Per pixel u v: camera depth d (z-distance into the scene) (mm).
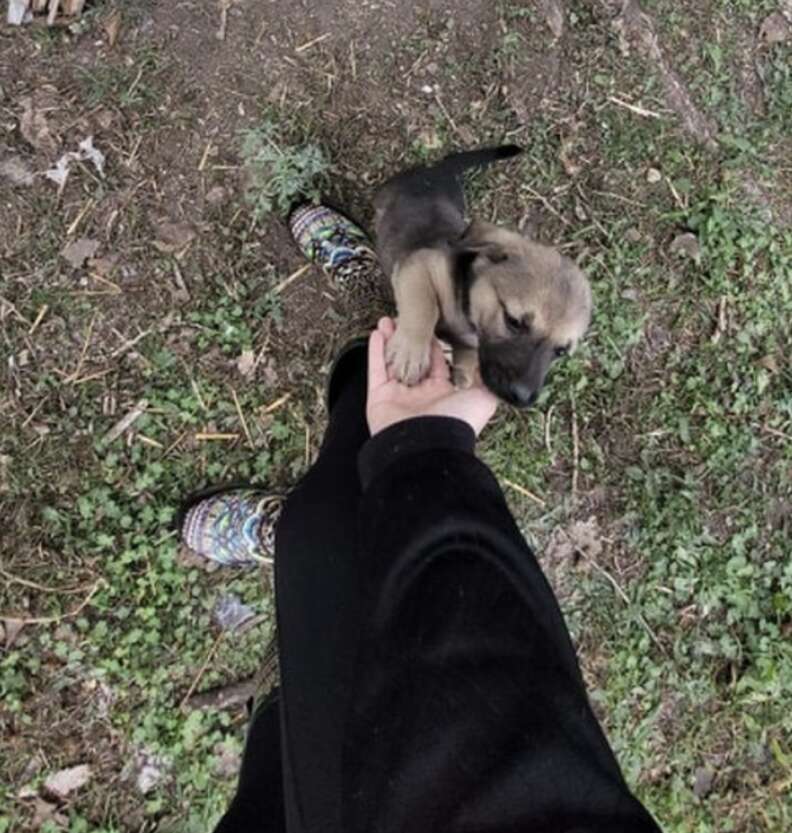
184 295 1015
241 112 1040
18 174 976
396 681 423
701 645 1153
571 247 1140
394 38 1098
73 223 988
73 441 974
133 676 966
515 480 1104
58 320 981
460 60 1119
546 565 1116
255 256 1037
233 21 1042
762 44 1257
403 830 371
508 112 1132
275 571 635
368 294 1048
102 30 1001
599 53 1170
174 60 1021
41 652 947
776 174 1237
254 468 1022
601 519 1136
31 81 985
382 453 541
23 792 931
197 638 990
